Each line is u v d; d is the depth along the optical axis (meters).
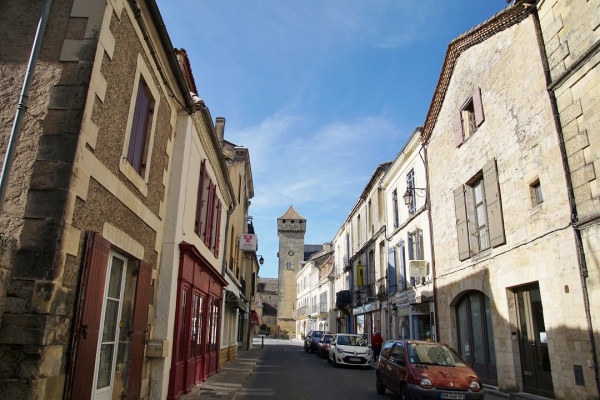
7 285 4.14
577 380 8.56
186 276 9.58
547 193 9.73
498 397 11.05
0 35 5.30
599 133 8.36
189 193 9.85
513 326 11.05
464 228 13.54
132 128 6.75
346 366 20.44
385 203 23.95
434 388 8.77
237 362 20.27
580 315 8.55
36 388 4.16
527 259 10.40
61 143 4.81
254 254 32.44
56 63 5.14
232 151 22.59
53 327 4.43
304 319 64.50
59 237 4.53
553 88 9.67
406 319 19.73
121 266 6.73
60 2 5.39
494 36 12.31
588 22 8.82
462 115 14.30
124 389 6.62
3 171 4.38
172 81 8.41
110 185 5.79
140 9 6.41
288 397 10.93
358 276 29.30
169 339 8.44
